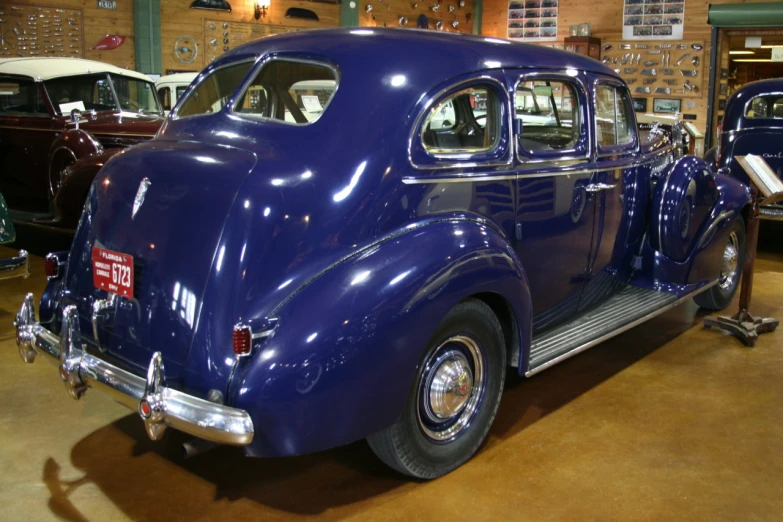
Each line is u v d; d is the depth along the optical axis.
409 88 2.58
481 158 2.77
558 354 3.11
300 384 2.15
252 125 2.69
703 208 4.14
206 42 11.97
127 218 2.51
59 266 2.86
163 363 2.34
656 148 4.22
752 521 2.46
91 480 2.68
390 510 2.49
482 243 2.60
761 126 6.91
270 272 2.25
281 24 12.90
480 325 2.70
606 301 3.88
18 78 6.69
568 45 14.17
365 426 2.30
